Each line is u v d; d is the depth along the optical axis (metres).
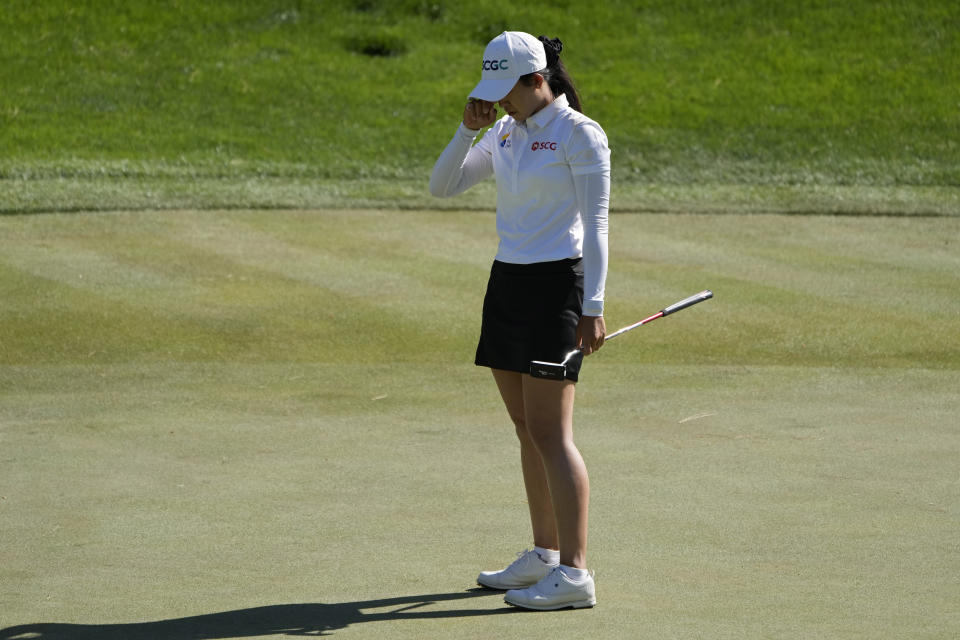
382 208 48.03
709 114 67.44
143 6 80.88
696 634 12.48
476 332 31.06
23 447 21.08
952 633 12.41
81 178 51.84
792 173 57.91
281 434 22.06
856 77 73.06
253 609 13.52
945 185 55.84
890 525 16.61
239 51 76.25
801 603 13.55
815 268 39.28
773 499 17.92
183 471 19.64
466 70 75.88
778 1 84.12
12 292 34.06
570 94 14.35
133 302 33.41
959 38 77.81
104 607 13.57
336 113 67.69
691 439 21.52
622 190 53.16
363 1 84.56
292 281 36.31
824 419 22.91
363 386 25.95
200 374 26.95
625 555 15.51
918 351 29.06
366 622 13.09
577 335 14.12
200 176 53.94
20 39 74.25
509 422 22.97
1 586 14.33
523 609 13.53
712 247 42.53
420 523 16.95
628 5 84.69
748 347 29.48
